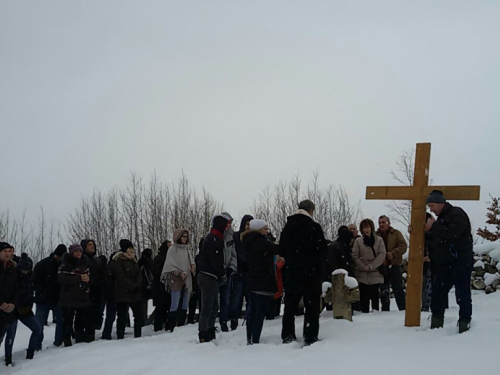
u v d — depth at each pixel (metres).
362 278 9.98
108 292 10.41
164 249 11.56
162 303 11.28
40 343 9.67
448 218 6.91
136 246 31.19
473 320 7.34
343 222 31.20
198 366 6.29
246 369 5.97
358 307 10.85
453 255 6.86
